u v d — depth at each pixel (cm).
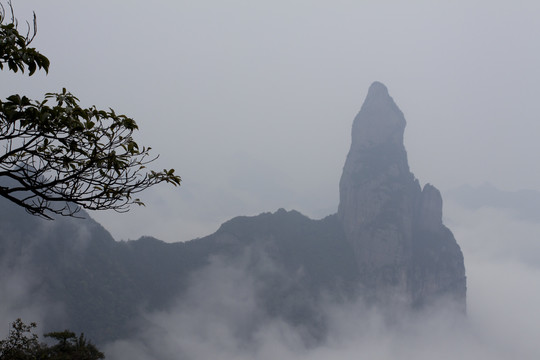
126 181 684
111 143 672
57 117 616
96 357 3064
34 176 628
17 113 593
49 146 651
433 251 16850
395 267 16062
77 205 658
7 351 1759
